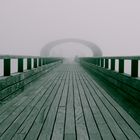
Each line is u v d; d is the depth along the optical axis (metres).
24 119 3.60
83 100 5.23
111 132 3.03
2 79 4.42
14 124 3.34
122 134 2.95
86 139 2.76
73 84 8.27
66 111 4.16
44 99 5.30
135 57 4.23
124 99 5.33
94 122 3.48
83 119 3.64
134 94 4.62
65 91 6.57
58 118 3.68
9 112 4.04
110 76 7.56
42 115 3.86
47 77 11.03
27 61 7.77
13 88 5.32
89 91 6.59
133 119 3.64
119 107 4.50
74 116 3.82
